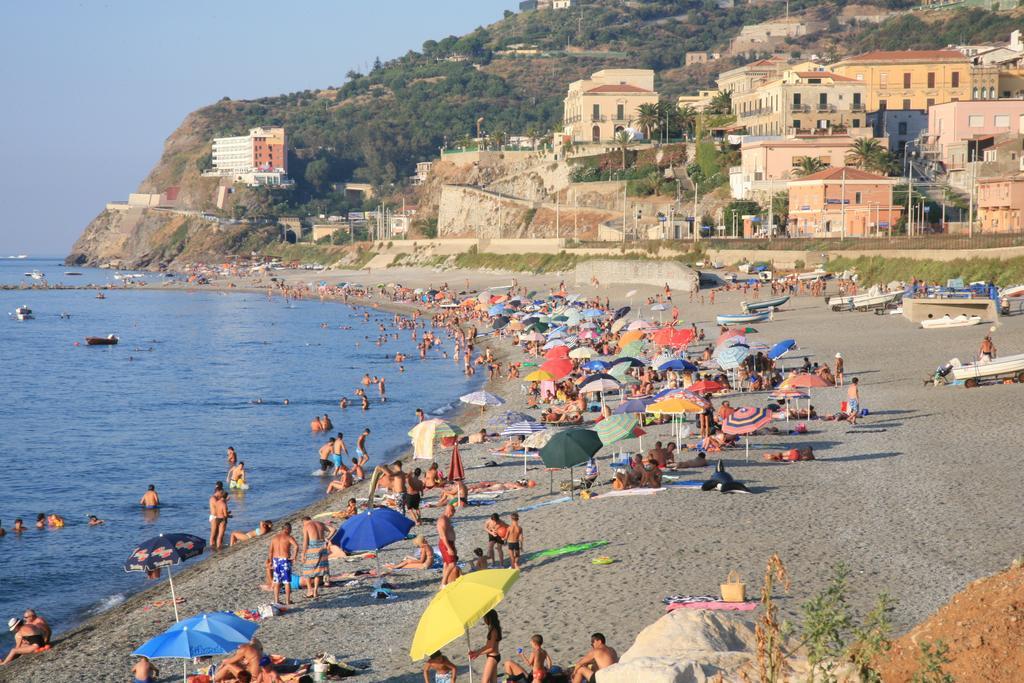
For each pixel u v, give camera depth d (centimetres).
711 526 7200
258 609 6612
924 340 16562
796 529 6975
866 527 6906
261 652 5466
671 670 3862
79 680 5991
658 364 13525
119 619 7144
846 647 3969
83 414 17562
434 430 9900
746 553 6538
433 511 9088
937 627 3659
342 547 6750
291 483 11662
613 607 5866
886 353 15675
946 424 10231
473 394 12456
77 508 10888
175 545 6769
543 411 13838
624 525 7456
